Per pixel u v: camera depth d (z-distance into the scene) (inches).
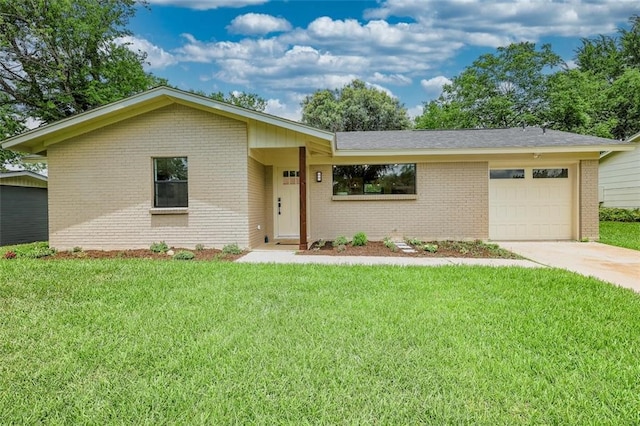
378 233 432.1
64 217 366.9
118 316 148.3
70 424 80.8
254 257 313.1
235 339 124.7
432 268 252.7
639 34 1056.2
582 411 84.7
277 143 350.9
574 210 435.8
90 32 703.1
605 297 178.9
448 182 425.7
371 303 165.9
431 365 106.7
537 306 163.3
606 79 1047.0
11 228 550.3
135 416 83.2
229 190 356.2
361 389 94.0
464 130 529.0
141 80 789.9
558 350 117.1
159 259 301.0
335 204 436.5
